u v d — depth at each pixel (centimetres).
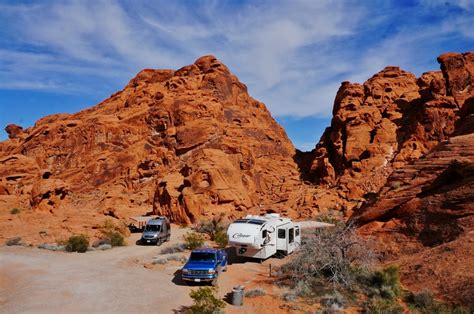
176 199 5038
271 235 2472
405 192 2514
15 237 3416
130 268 2320
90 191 7388
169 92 9181
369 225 2556
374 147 6375
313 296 1667
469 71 6347
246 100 10175
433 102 6212
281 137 10162
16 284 1928
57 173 8019
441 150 2616
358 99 7644
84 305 1556
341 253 1919
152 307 1544
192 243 2938
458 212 2148
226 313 1483
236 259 2547
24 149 8950
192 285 1889
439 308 1447
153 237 3284
